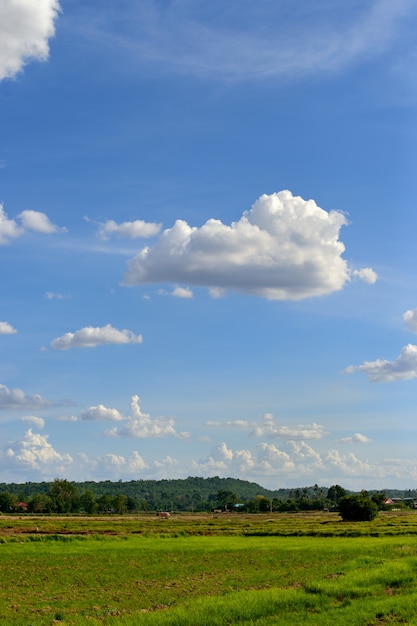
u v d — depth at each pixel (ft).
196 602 104.78
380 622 83.92
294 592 107.04
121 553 229.45
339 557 197.88
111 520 560.20
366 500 476.13
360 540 269.85
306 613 91.71
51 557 217.77
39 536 279.69
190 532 338.54
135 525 435.94
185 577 164.04
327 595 104.01
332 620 85.76
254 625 86.17
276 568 176.76
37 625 101.81
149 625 88.43
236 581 150.82
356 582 111.55
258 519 597.52
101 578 164.76
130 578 164.45
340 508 485.56
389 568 126.52
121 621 95.20
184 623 88.38
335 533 309.01
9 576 169.68
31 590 144.87
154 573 173.99
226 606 96.73
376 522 448.65
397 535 296.71
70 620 105.29
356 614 87.61
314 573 155.74
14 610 117.91
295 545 248.73
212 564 193.26
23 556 220.64
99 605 122.93
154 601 126.52
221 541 278.87
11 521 494.18
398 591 104.78
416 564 134.21
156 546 252.83
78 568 187.21
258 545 252.83
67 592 141.28
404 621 83.61
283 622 85.87
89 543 263.70
